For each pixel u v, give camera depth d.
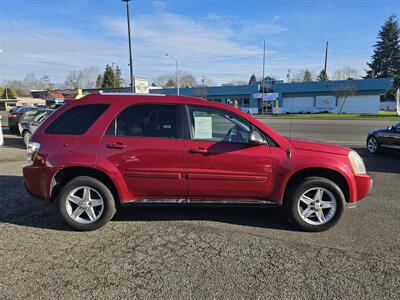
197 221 4.73
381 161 9.86
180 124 4.34
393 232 4.36
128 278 3.25
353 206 4.44
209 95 59.00
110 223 4.66
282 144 4.34
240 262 3.56
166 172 4.27
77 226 4.36
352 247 3.92
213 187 4.31
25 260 3.60
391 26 64.69
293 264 3.52
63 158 4.26
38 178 4.35
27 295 2.96
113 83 84.56
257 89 55.59
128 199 4.40
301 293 3.01
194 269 3.42
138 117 4.39
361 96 49.62
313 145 4.40
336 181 4.46
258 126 4.34
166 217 4.88
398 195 6.07
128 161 4.26
